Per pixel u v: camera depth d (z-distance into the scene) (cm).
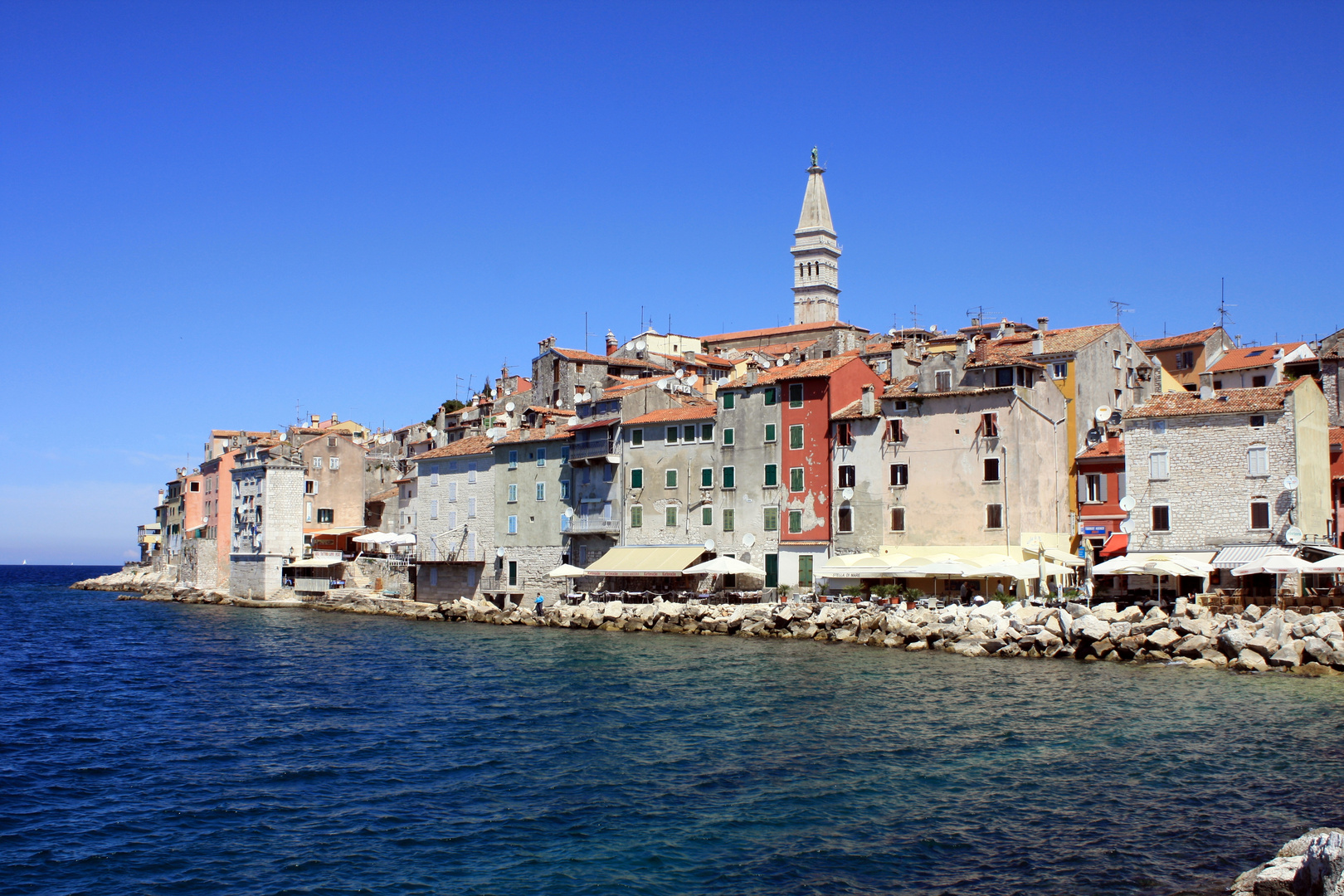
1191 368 10844
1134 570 6656
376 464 14875
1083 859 2686
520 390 14688
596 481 10069
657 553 9288
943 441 8106
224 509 14950
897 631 7006
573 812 3156
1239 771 3509
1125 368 9419
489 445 11262
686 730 4266
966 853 2745
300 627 10025
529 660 6731
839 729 4212
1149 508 7431
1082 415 8744
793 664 6178
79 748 4178
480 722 4556
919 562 7462
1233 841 2805
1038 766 3600
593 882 2603
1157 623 6138
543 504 10556
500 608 10538
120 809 3300
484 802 3288
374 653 7450
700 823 3027
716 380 12825
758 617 7838
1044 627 6384
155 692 5691
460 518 11469
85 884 2677
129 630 10038
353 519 14212
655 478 9600
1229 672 5581
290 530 13600
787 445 8844
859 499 8450
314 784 3553
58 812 3278
